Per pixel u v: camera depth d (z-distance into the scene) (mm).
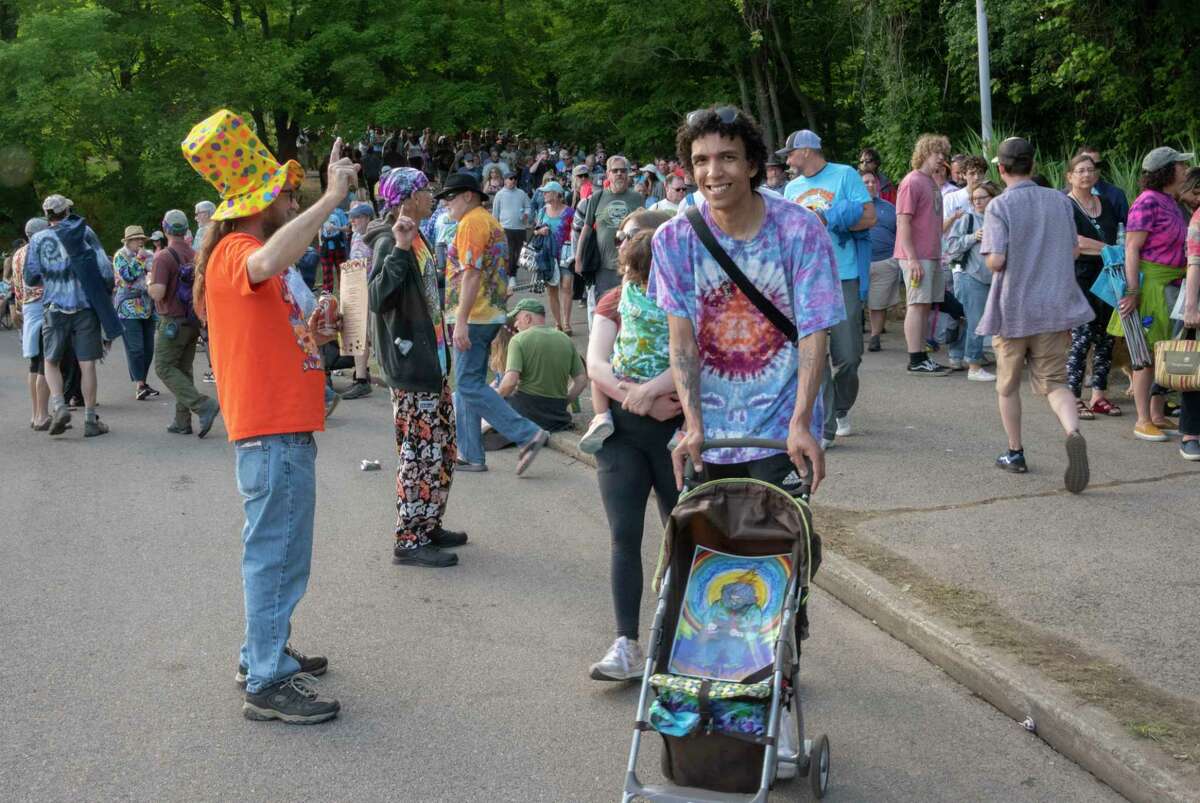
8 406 12359
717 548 3607
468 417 8344
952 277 10766
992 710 4336
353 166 4332
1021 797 3723
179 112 35781
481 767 4031
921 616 4902
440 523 6457
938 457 7535
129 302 12258
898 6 17906
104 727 4398
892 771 3912
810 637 5070
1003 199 6766
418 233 6359
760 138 3641
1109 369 9023
